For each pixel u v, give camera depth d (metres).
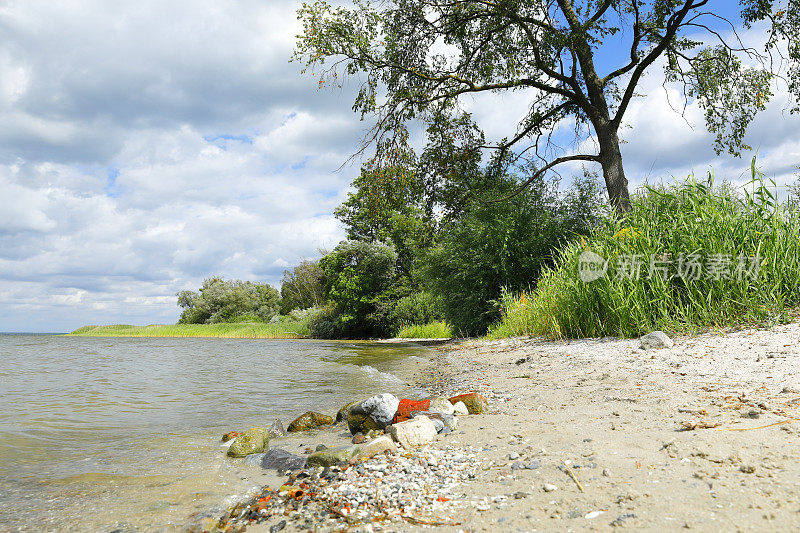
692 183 7.30
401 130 15.30
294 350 16.61
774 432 2.38
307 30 14.17
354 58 14.59
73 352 16.08
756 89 15.44
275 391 6.86
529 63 16.06
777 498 1.69
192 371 9.70
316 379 8.14
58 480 3.02
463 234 16.84
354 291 32.28
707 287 6.60
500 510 1.96
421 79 15.55
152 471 3.21
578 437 2.80
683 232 7.05
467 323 17.14
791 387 3.34
